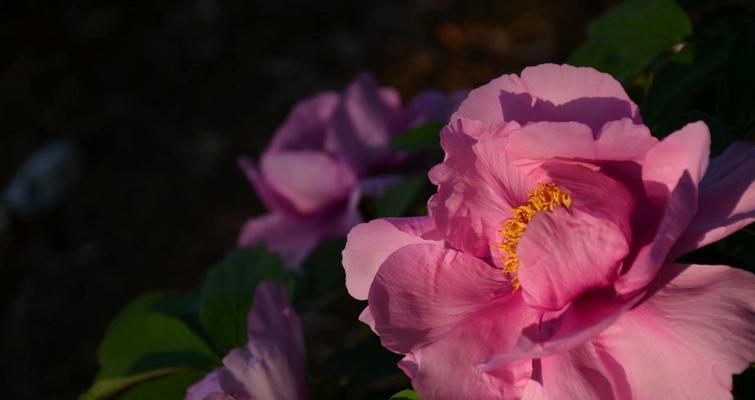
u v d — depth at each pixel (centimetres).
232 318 73
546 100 57
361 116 92
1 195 245
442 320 57
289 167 92
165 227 239
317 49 272
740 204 54
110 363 76
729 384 52
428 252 58
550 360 55
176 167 251
